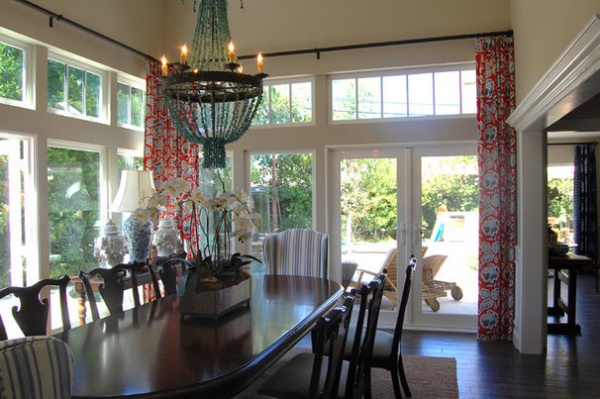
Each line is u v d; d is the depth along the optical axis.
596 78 2.20
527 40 3.91
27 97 3.83
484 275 4.61
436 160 5.00
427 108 4.93
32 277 3.82
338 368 2.14
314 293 3.23
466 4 4.70
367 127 5.01
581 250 8.95
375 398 3.38
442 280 4.99
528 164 4.24
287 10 5.13
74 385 1.72
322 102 5.10
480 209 4.60
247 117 3.10
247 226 2.77
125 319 2.61
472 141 4.81
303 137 5.16
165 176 5.18
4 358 1.06
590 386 3.57
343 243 5.22
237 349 2.09
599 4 2.06
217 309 2.53
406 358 4.16
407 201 5.04
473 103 4.83
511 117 4.24
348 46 4.89
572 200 9.37
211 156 2.95
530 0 3.79
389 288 5.11
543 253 4.26
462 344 4.53
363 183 5.17
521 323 4.30
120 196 4.42
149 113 5.02
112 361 1.96
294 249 4.36
